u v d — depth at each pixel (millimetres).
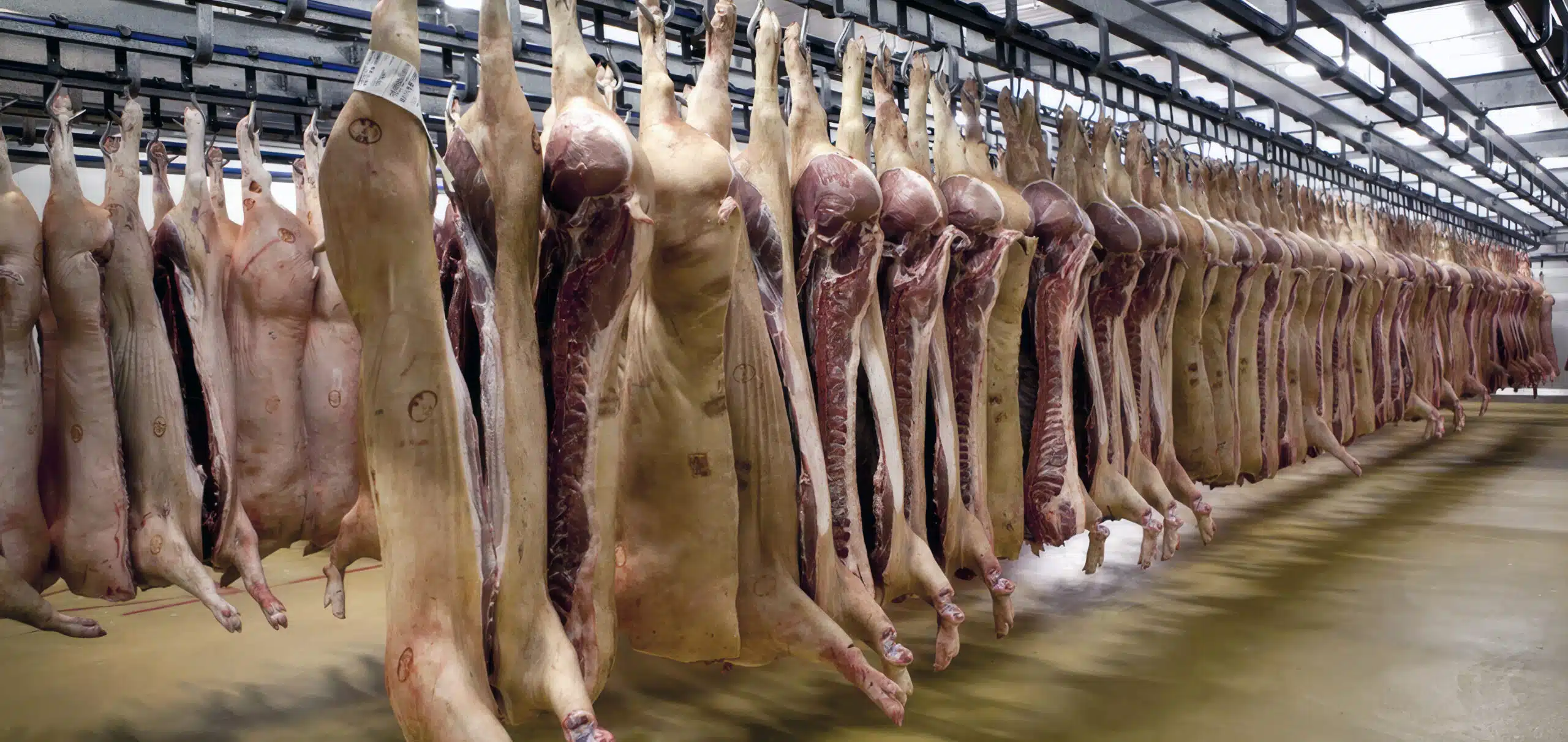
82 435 3053
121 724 3494
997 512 3557
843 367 2828
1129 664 3873
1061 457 3568
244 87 4418
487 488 2074
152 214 6418
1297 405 5691
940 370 3143
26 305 2938
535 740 3350
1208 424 4613
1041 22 5566
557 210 2238
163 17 3391
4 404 2924
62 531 3064
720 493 2488
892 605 4809
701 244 2371
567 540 2232
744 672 3912
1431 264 8727
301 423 3832
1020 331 3570
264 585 3271
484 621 2062
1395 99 7836
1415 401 7715
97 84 3195
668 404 2480
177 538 3148
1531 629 4250
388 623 1978
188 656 4250
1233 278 4785
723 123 2641
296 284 3750
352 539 3469
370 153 1932
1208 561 5531
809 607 2600
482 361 2086
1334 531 6250
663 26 2535
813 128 2967
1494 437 10727
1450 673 3736
